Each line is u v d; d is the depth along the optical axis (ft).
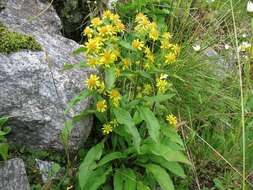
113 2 2.20
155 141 1.43
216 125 1.97
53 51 1.75
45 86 1.60
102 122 1.58
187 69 2.03
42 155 1.61
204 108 1.98
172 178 1.71
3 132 1.46
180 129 1.89
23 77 1.57
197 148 1.86
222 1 2.57
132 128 1.44
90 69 1.77
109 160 1.53
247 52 2.21
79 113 1.63
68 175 1.59
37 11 1.97
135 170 1.63
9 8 1.89
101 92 1.49
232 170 1.79
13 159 1.46
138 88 1.68
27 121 1.56
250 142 1.86
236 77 2.13
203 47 2.19
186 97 1.98
